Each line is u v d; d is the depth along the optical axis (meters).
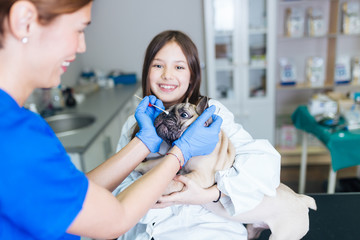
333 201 1.37
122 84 3.72
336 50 3.38
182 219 0.97
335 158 2.26
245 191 0.89
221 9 3.31
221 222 0.98
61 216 0.56
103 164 0.85
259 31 3.34
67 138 1.97
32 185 0.54
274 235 0.94
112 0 3.71
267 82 3.48
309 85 3.55
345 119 2.46
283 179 3.29
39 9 0.55
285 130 3.47
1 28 0.55
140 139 0.86
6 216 0.55
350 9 3.32
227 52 3.51
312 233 1.19
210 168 0.92
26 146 0.55
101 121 2.28
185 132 0.82
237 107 3.62
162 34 1.10
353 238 1.15
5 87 0.59
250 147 0.98
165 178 0.74
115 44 3.85
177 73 1.06
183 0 3.67
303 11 3.54
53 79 0.64
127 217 0.65
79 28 0.62
